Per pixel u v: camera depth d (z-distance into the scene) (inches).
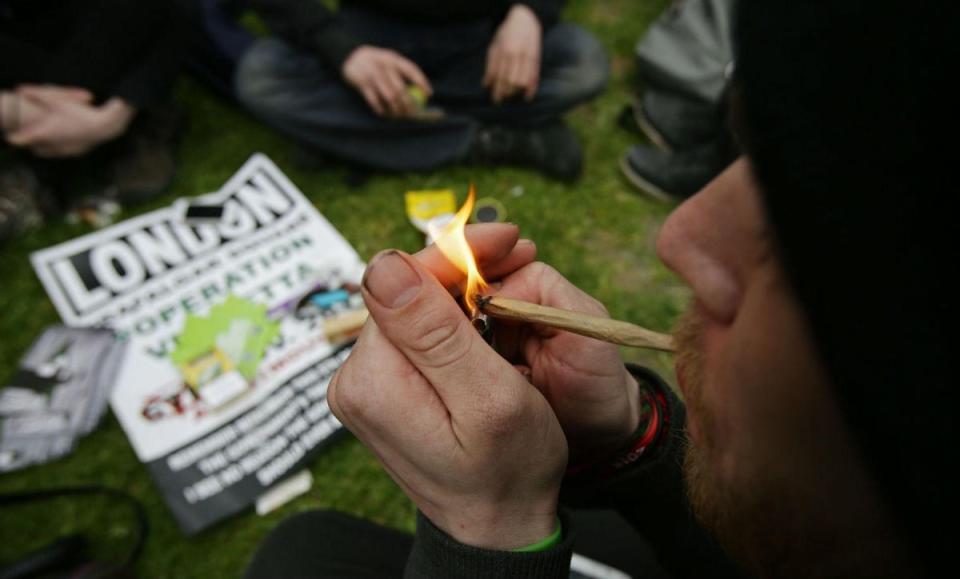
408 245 66.9
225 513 51.1
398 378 19.9
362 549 33.2
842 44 8.1
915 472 8.2
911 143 7.5
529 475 20.2
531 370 28.6
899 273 7.7
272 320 59.9
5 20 61.7
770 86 8.9
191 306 61.2
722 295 12.1
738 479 13.2
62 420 54.8
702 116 70.1
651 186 69.0
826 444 10.4
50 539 51.1
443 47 68.6
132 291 62.3
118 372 57.1
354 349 21.4
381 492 53.2
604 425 26.9
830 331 8.8
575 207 69.5
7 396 55.6
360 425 20.7
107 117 63.7
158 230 66.4
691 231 12.2
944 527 8.2
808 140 8.4
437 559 21.0
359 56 62.9
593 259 65.9
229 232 66.5
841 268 8.3
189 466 52.8
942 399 7.6
